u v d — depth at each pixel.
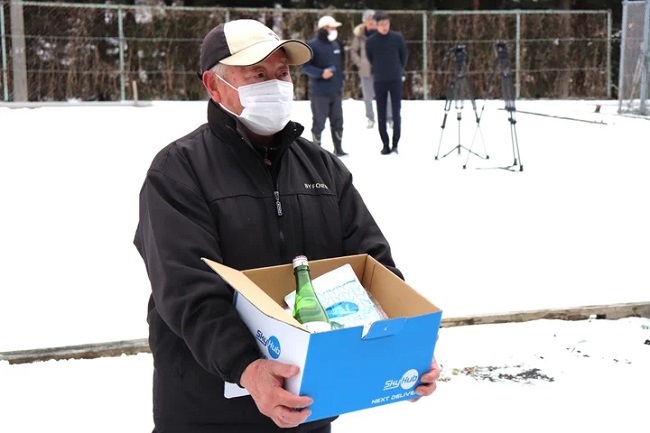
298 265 2.11
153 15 22.94
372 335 1.86
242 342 1.97
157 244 2.13
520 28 24.73
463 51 12.08
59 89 22.47
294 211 2.33
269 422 2.27
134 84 19.06
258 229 2.26
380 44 11.88
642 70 17.55
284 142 2.32
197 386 2.25
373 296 2.25
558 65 25.09
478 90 24.66
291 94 2.31
